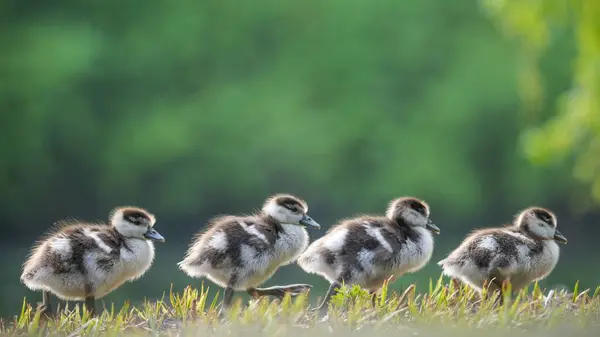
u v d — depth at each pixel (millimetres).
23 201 37844
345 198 39625
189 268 11023
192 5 40562
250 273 10938
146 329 9789
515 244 11008
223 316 10336
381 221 11492
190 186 39281
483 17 39156
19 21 39500
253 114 39031
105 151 39438
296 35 40688
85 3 40812
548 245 11258
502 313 9375
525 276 11133
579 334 9070
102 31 40594
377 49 39812
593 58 20750
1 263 29078
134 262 11047
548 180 39594
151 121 39031
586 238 40094
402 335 8914
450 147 39031
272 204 11453
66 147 38594
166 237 39156
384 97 39688
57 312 10836
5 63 36219
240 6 40375
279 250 11203
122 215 11109
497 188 40750
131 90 40375
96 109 39531
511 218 41312
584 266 26922
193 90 40781
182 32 40219
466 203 39406
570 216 40688
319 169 38969
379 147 39281
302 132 38688
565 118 22609
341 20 39938
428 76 39750
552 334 9047
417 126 39156
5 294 20469
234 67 40750
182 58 40562
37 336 9523
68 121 38094
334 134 38969
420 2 39688
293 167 39156
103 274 10812
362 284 11125
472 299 10992
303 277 23000
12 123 36438
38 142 36812
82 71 37250
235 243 10883
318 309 10086
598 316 9773
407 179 39000
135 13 40812
